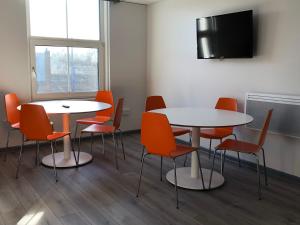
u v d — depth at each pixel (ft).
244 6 12.06
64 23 15.67
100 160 13.09
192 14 14.51
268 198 9.50
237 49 12.12
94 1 16.52
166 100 16.88
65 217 8.17
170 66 16.31
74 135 15.92
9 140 14.19
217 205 8.99
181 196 9.57
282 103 10.64
